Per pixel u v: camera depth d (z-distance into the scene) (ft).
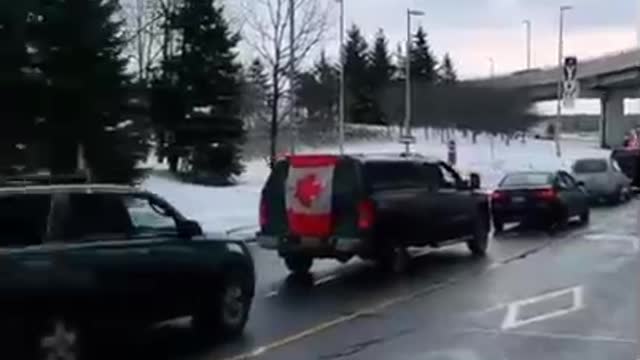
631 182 138.72
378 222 52.95
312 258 55.47
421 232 57.31
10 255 28.14
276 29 148.15
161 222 34.24
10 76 91.81
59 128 94.89
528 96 270.67
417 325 38.42
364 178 52.85
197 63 134.72
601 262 59.88
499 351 33.22
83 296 29.91
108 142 97.76
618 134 299.17
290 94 138.31
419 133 275.59
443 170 65.46
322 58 233.14
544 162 191.11
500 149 243.81
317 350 33.50
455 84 278.87
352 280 52.16
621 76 279.69
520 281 51.24
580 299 44.75
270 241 54.60
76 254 29.89
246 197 108.37
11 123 93.66
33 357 28.60
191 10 134.72
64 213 30.25
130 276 31.60
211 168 134.92
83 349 30.53
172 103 134.31
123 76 99.81
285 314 41.19
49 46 94.58
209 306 35.68
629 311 41.37
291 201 54.03
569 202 87.45
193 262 34.55
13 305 27.96
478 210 64.90
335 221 52.95
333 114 229.86
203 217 87.56
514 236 78.95
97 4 96.94
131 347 34.04
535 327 37.83
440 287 49.19
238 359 31.99
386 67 312.91
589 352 32.94
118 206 32.24
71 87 94.22
